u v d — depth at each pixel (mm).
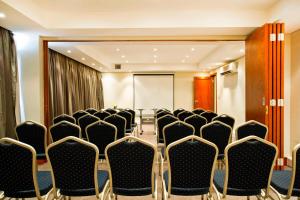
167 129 3432
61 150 2143
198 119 4418
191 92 13211
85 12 4801
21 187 2207
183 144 2133
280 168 4121
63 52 7406
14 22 4359
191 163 2170
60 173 2201
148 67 12336
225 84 10234
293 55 4973
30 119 5207
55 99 7230
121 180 2223
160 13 4750
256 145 2094
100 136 3539
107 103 13227
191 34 5227
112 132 3529
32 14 4238
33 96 5207
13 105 4898
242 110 8219
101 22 4793
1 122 4547
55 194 2260
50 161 2178
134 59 11023
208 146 2133
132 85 13188
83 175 2211
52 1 4262
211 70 12539
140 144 2141
